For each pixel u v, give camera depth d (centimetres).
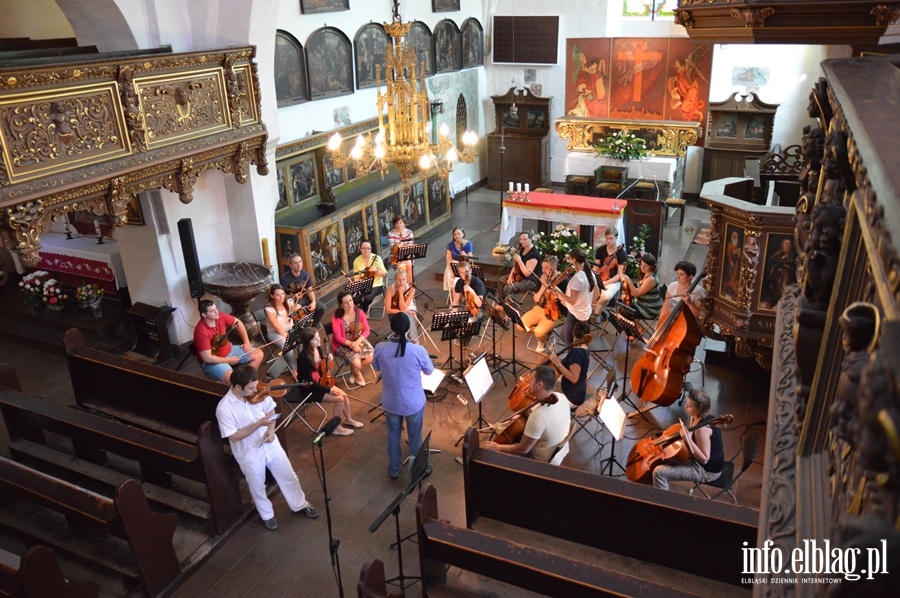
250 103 827
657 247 1126
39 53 639
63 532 571
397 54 761
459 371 815
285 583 543
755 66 1398
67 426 609
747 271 684
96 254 965
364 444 715
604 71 1521
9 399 645
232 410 556
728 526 438
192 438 652
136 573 518
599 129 1505
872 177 106
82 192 622
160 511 611
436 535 448
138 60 656
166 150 707
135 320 923
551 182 1712
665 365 685
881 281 93
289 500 602
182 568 549
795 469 170
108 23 747
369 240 1166
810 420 163
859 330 98
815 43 305
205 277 911
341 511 620
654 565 479
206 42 810
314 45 1114
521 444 559
